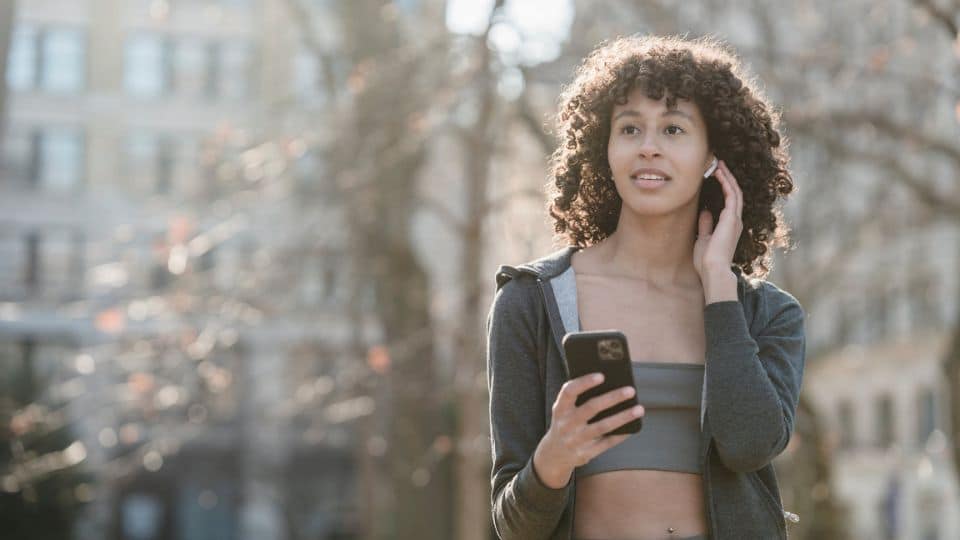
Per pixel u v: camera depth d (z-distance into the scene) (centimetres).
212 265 2214
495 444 277
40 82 4219
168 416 1597
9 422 1428
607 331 241
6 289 3978
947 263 2489
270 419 2373
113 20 4238
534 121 1421
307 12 2242
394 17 2003
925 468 1510
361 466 2123
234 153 1802
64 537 2581
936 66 1352
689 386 268
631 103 280
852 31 1542
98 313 1562
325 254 1991
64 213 4119
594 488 266
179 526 4097
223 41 4231
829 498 1688
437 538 2066
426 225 2936
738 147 283
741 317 267
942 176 1722
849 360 3669
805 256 1691
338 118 1703
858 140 1498
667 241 280
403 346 1520
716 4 1531
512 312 279
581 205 301
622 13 1482
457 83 1421
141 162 4231
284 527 4147
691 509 264
